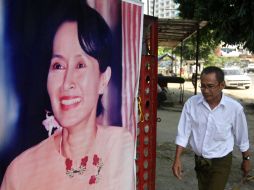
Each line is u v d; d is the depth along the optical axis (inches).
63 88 102.9
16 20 88.6
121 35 123.9
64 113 104.1
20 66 90.3
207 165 145.2
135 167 139.3
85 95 111.0
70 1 102.7
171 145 344.2
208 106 142.5
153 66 155.9
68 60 103.5
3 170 88.7
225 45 561.9
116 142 126.6
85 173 113.7
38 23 93.9
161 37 677.9
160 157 299.9
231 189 232.8
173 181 243.6
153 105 156.9
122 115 128.7
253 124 492.7
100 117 119.0
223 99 142.6
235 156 307.7
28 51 91.9
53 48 98.7
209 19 536.4
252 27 484.1
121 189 130.3
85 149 113.1
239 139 147.9
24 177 94.0
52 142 101.1
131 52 129.8
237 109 143.9
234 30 523.5
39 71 95.1
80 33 106.9
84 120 111.8
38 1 93.5
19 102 90.6
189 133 148.8
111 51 120.3
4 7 85.9
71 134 107.4
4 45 86.4
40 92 96.0
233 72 1122.0
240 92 969.5
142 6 132.4
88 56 110.4
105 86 119.5
